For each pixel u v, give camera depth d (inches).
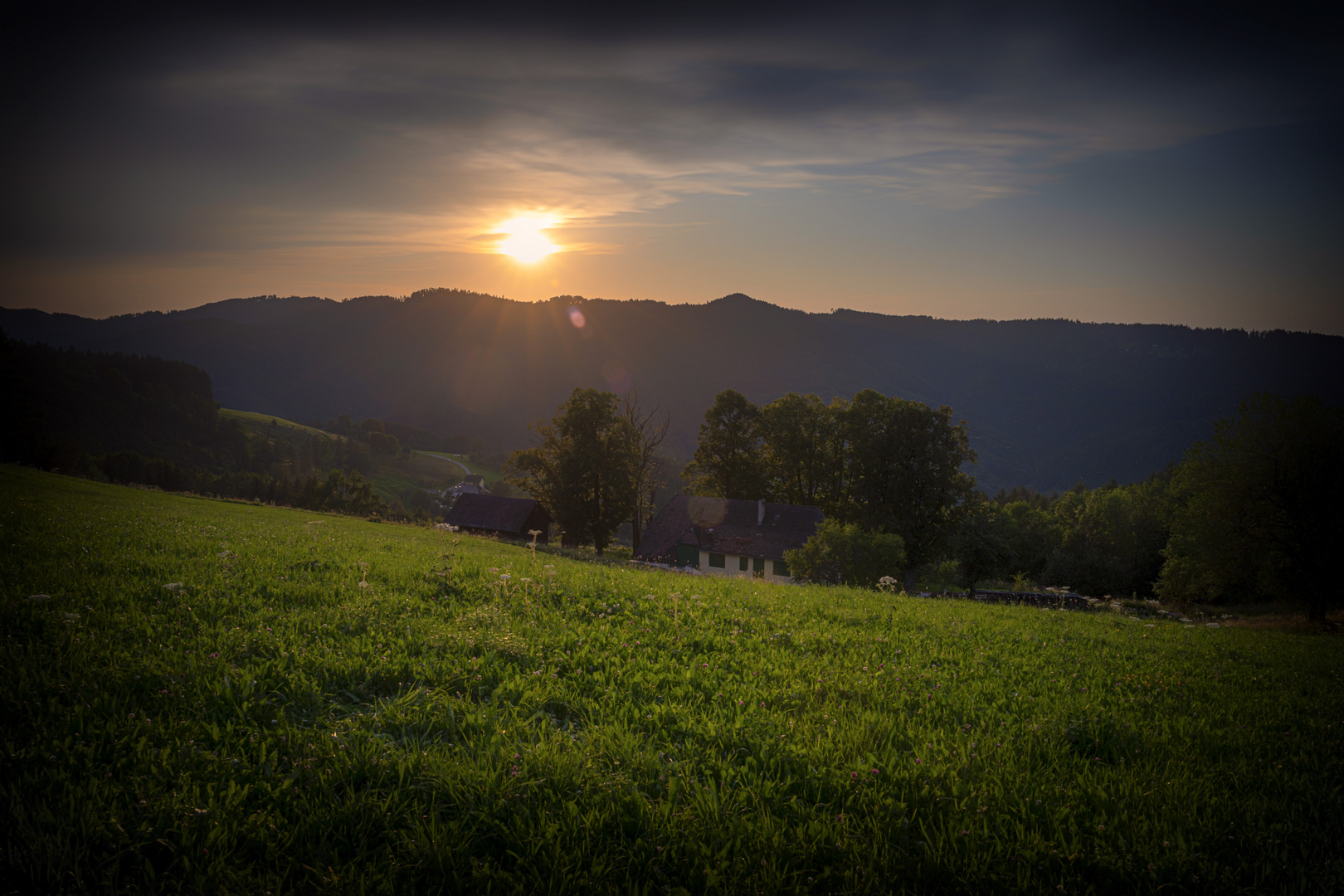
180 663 253.1
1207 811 199.5
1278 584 1396.4
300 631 315.0
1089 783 215.2
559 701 257.3
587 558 1763.0
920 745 234.4
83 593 346.3
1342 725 301.9
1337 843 186.5
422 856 156.2
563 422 2674.7
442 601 401.4
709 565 2437.3
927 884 163.6
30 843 143.2
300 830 161.3
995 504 2896.2
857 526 1528.1
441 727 227.8
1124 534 2864.2
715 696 271.6
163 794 168.4
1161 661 428.5
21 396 3464.6
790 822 182.1
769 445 2891.2
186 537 585.0
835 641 390.3
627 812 182.2
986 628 494.6
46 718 200.7
